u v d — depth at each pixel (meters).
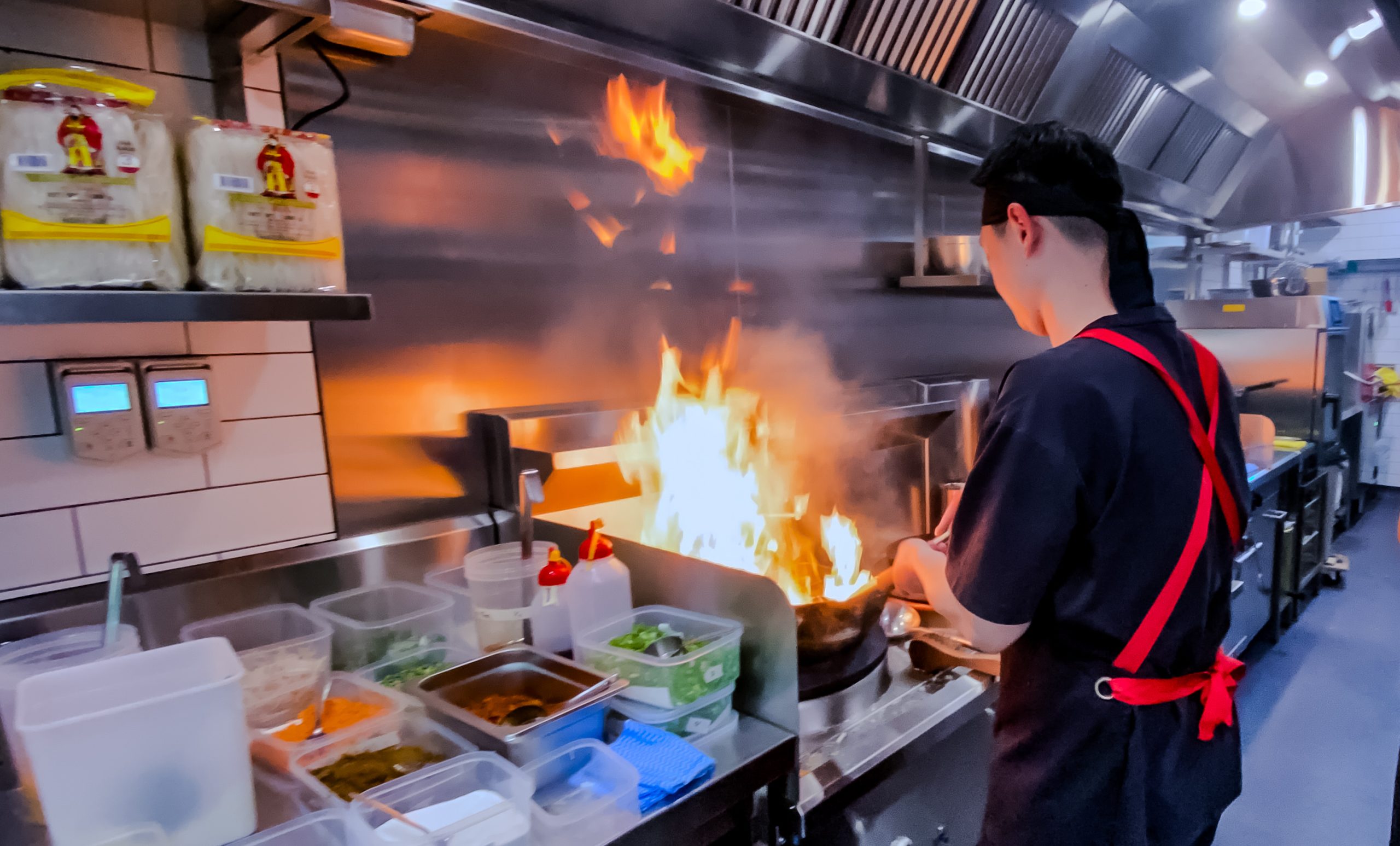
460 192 1.51
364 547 1.40
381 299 1.42
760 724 1.24
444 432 1.52
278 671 1.11
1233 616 3.08
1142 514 1.02
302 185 1.06
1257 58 3.15
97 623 1.15
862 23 1.98
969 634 1.13
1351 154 3.67
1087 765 1.09
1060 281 1.15
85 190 0.87
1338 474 4.25
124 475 1.18
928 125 2.34
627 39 1.61
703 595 1.33
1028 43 2.41
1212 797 1.15
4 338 1.08
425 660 1.34
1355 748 2.75
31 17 1.08
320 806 0.98
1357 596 4.27
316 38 1.29
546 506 1.64
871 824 1.36
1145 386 1.04
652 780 1.02
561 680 1.18
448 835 0.87
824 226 2.26
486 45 1.54
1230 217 4.35
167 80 1.20
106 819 0.81
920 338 2.64
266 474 1.32
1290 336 3.92
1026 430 1.02
